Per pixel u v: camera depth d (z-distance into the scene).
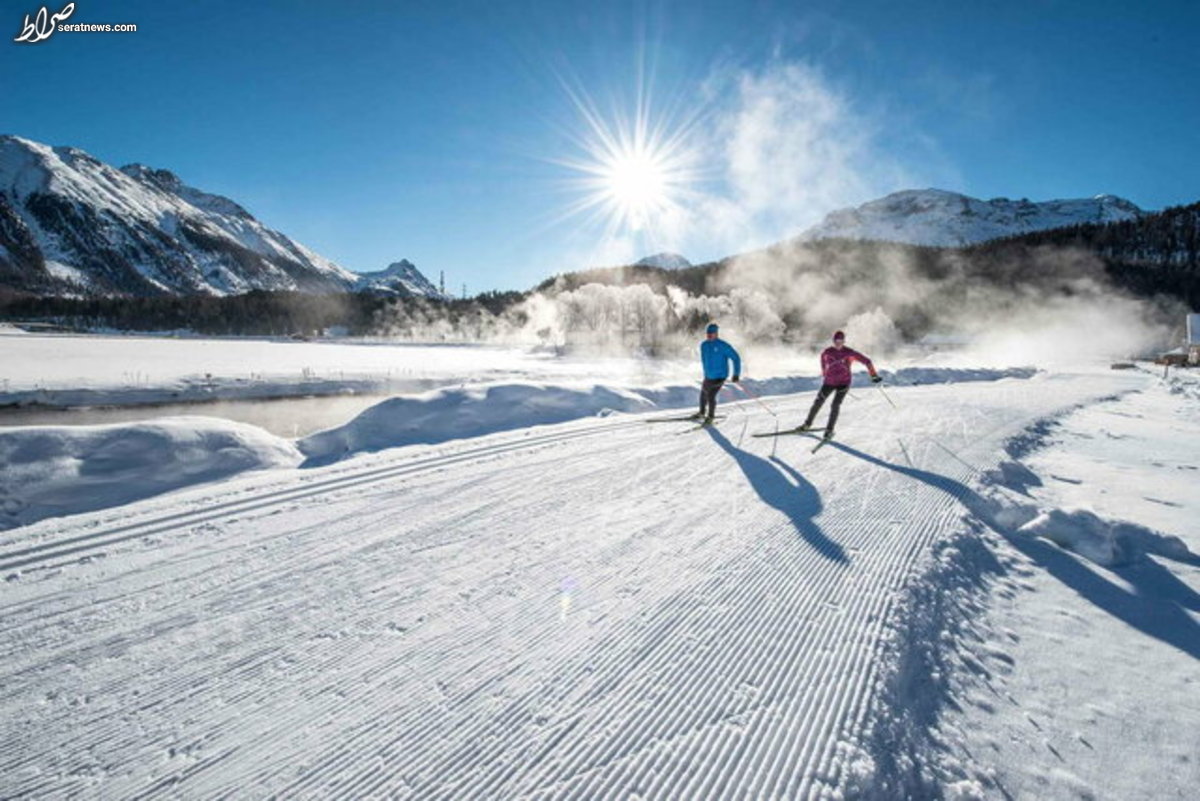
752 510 5.35
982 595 4.06
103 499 5.88
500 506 5.37
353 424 8.66
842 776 2.26
